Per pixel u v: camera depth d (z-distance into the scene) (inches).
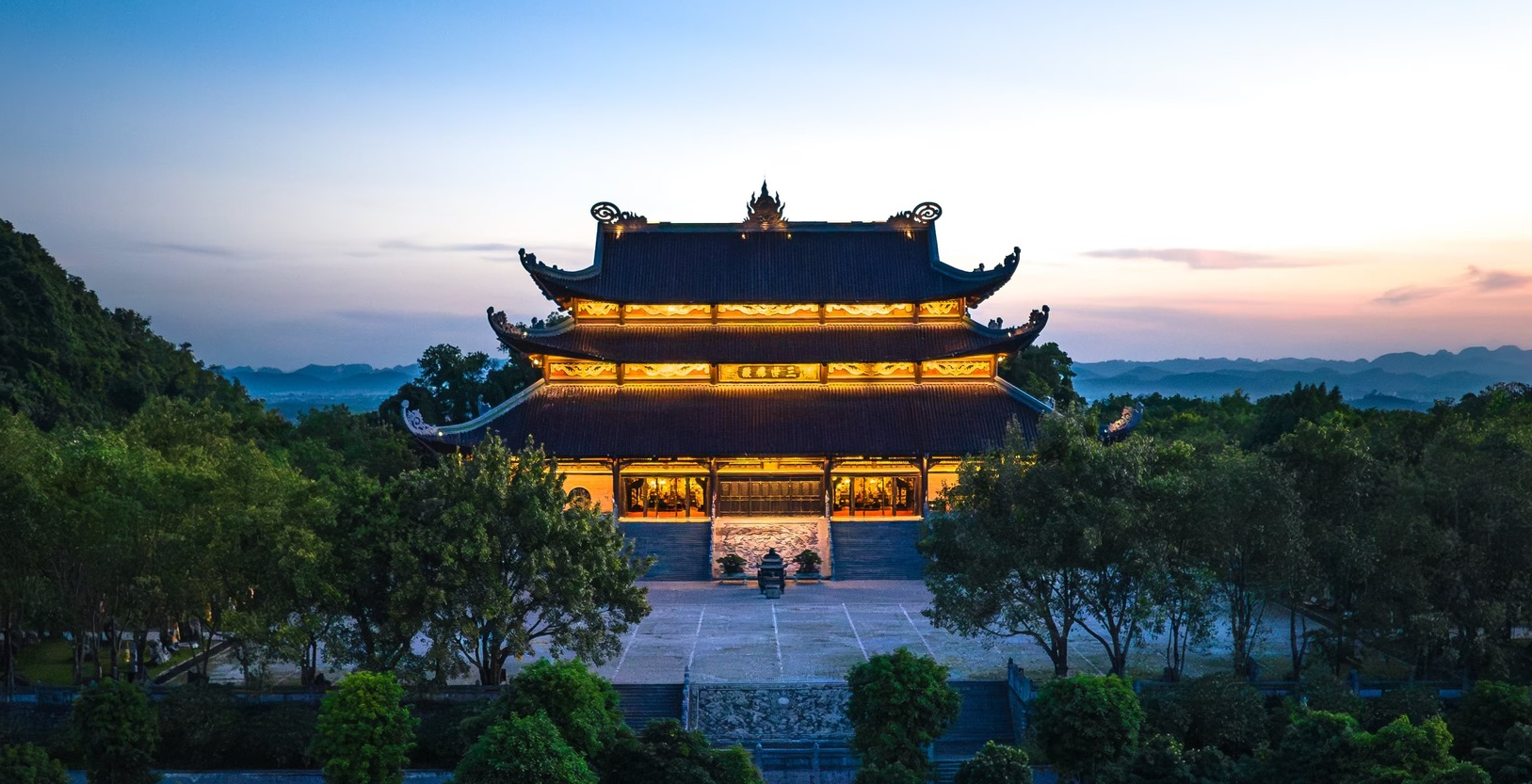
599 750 2098.9
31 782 2119.8
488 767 1893.5
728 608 3592.5
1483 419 4232.3
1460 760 2372.0
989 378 4608.8
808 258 4788.4
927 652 3063.5
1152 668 2947.8
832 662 2947.8
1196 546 2844.5
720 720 2674.7
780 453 4259.4
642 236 4847.4
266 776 2498.8
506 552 2746.1
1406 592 2746.1
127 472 2775.6
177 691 2596.0
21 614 3085.6
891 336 4640.8
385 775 2209.6
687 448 4281.5
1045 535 2694.4
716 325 4675.2
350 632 2731.3
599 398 4520.2
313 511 2763.3
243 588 2832.2
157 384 6589.6
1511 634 3193.9
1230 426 6092.5
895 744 2188.7
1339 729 2165.4
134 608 2802.7
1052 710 2257.6
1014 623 2797.7
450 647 2677.2
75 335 6254.9
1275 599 2888.8
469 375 6220.5
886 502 4483.3
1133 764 2214.6
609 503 4402.1
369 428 5285.4
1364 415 5615.2
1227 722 2464.3
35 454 2910.9
